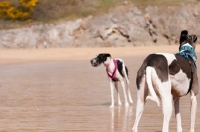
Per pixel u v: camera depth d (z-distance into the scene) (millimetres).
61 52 39875
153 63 6992
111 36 45406
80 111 10859
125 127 8742
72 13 48656
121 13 47562
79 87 16109
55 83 17781
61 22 46844
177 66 7141
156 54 7219
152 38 46969
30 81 18875
